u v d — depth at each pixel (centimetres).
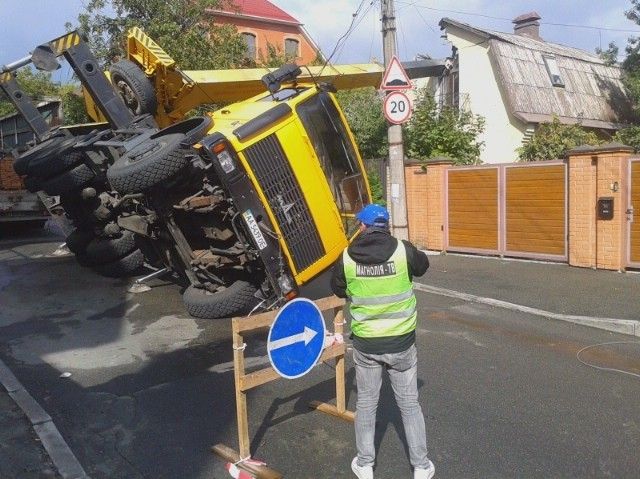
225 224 762
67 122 1822
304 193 743
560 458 458
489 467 446
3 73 1038
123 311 890
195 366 666
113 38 1803
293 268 734
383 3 1222
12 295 1002
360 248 423
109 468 453
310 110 783
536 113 2119
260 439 493
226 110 834
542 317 845
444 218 1359
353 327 427
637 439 486
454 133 1677
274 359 445
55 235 1856
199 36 1773
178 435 505
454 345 727
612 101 2442
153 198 775
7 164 1720
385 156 1823
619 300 893
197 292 820
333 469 447
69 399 580
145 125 912
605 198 1086
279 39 3750
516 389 591
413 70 2286
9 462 454
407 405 423
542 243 1203
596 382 608
